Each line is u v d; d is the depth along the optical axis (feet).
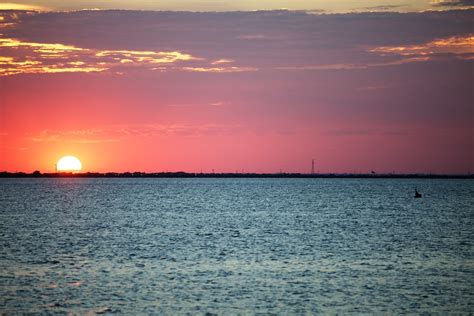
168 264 287.07
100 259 301.84
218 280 249.96
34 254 318.45
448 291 233.35
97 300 216.74
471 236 409.08
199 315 200.03
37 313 201.05
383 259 305.73
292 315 200.75
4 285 238.68
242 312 203.62
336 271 271.69
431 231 440.45
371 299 221.25
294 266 283.38
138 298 219.82
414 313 204.23
